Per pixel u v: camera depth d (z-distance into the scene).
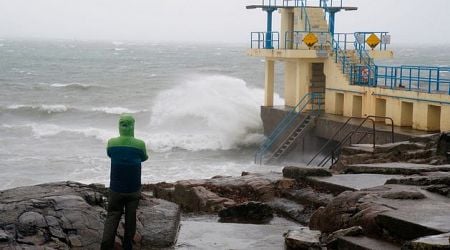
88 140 39.59
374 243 7.49
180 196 13.47
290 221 11.34
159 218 9.42
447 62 156.88
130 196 7.59
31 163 31.50
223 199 12.62
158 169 29.38
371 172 13.03
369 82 29.28
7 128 43.69
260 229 9.93
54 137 40.56
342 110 30.86
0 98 65.88
